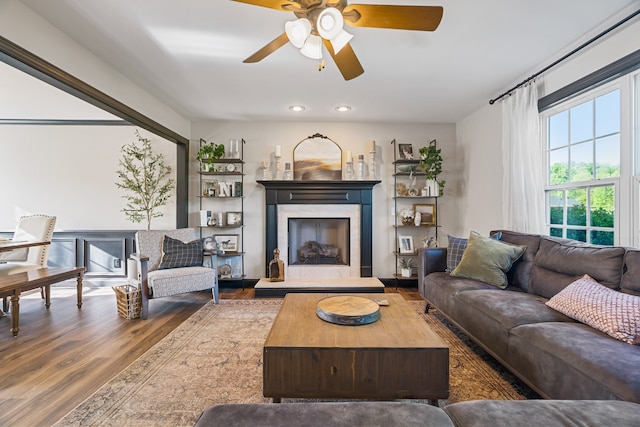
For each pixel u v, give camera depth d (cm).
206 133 459
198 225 459
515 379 203
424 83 322
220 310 344
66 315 327
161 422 162
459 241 322
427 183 446
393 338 171
